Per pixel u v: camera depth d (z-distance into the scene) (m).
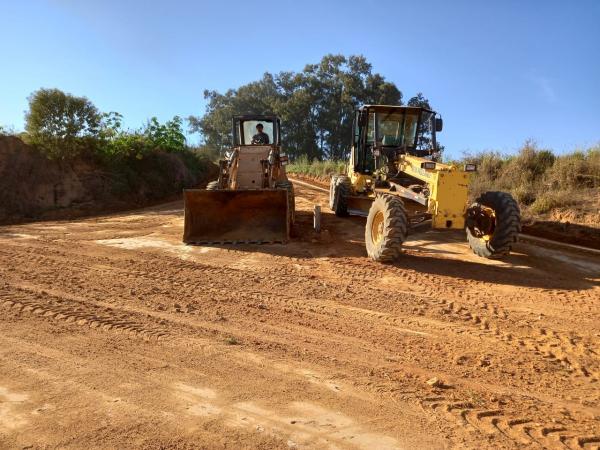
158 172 21.77
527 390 4.19
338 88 57.12
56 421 3.39
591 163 14.11
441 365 4.64
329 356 4.75
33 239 10.61
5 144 16.61
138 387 3.94
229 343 4.98
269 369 4.38
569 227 12.16
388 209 8.53
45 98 17.44
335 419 3.53
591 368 4.73
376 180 11.38
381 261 8.76
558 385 4.32
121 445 3.12
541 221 12.70
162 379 4.11
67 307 5.96
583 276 8.38
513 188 14.75
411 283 7.62
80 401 3.69
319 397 3.87
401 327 5.70
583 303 6.88
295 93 56.62
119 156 20.09
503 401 3.94
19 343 4.82
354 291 7.09
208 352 4.72
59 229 12.16
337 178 13.77
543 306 6.71
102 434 3.24
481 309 6.49
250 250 9.49
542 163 15.35
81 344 4.83
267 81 65.25
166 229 12.01
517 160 15.59
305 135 56.97
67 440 3.16
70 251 9.33
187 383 4.04
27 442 3.13
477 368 4.61
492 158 16.64
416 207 10.05
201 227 10.32
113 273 7.74
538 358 4.91
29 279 7.23
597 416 3.76
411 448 3.20
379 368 4.51
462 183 8.38
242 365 4.45
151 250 9.46
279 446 3.17
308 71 58.09
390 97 56.69
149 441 3.17
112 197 18.66
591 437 3.41
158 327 5.38
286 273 7.95
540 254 9.81
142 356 4.58
